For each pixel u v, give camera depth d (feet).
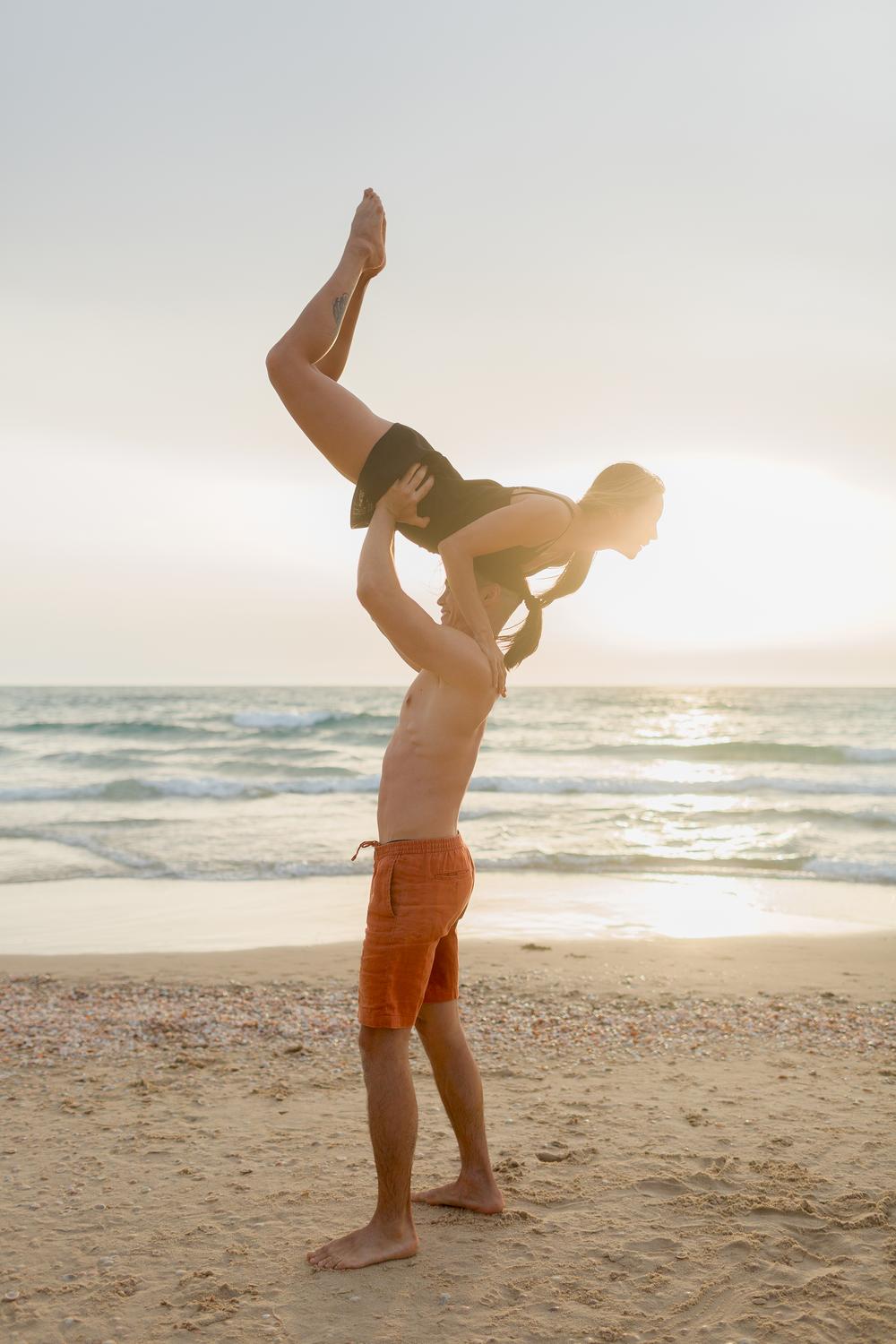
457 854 10.58
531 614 11.27
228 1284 9.92
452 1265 10.28
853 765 100.17
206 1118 15.06
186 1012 21.94
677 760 107.45
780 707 198.18
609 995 23.80
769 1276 9.99
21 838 54.34
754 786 80.59
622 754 112.37
